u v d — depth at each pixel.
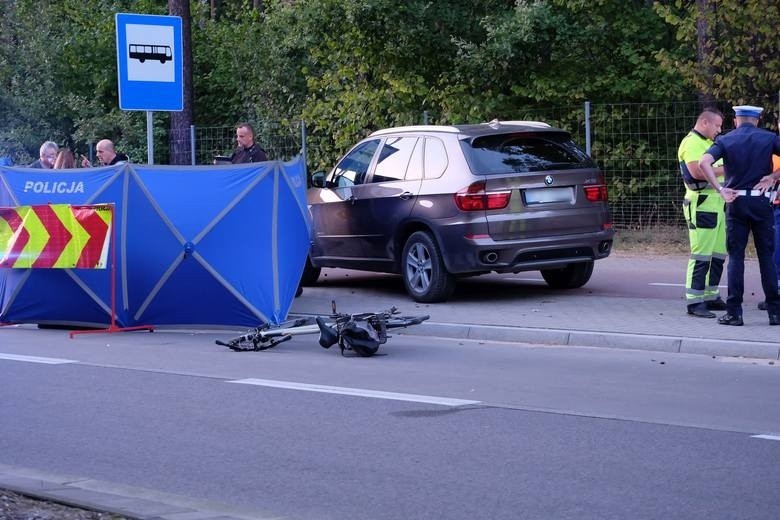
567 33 22.64
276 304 13.41
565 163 14.35
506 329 12.39
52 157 18.52
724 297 14.17
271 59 27.41
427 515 6.25
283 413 8.81
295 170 13.89
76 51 30.31
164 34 15.54
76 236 13.58
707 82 20.53
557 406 8.88
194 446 7.88
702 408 8.72
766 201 11.77
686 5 21.52
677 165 21.08
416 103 23.89
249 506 6.51
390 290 16.23
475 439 7.87
